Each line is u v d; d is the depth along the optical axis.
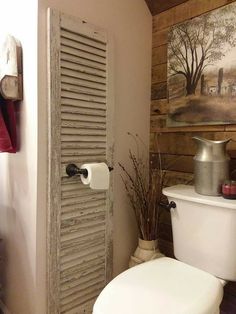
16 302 1.45
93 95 1.41
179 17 1.54
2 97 1.33
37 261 1.27
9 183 1.49
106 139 1.47
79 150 1.37
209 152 1.24
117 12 1.51
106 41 1.44
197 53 1.45
